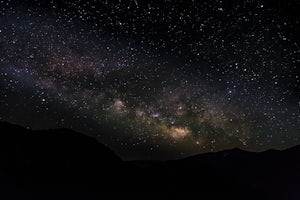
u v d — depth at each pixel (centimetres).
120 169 4291
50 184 3195
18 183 2969
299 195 4731
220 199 4253
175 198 3888
